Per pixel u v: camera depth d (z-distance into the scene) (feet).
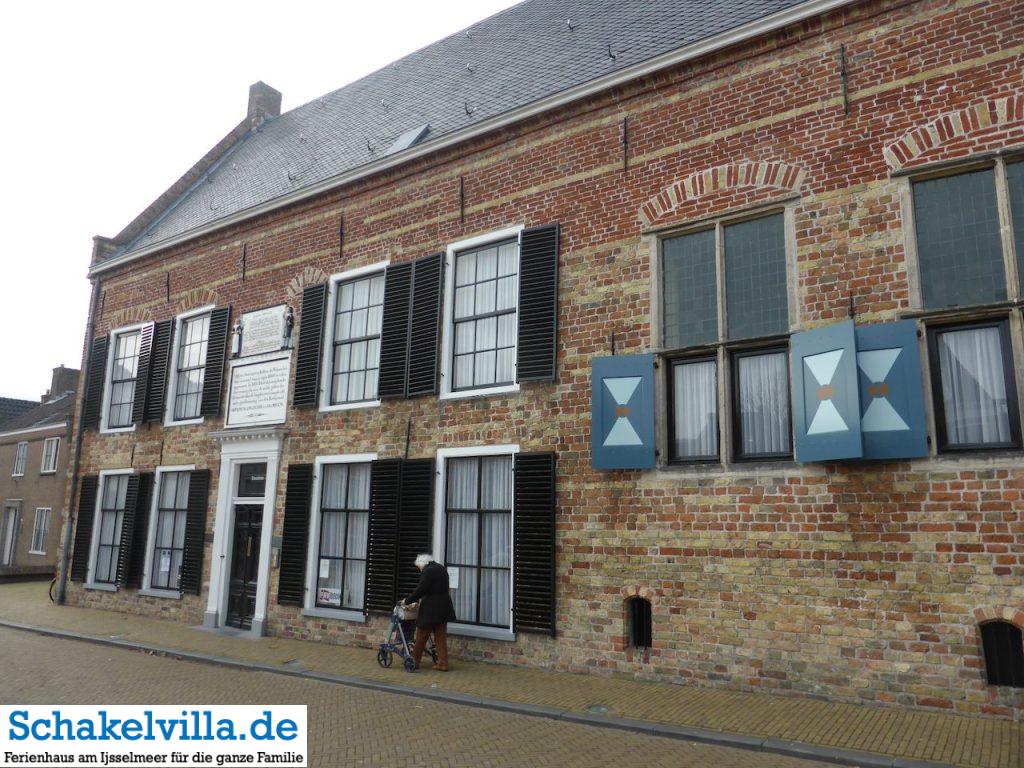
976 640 20.83
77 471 52.01
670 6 36.76
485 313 33.81
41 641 38.19
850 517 23.08
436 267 35.19
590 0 44.06
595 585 27.73
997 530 20.93
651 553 26.66
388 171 38.50
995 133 22.89
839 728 20.20
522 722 22.39
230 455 42.29
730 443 25.90
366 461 36.27
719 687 24.58
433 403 34.14
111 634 38.81
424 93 47.91
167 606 43.45
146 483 46.80
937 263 23.44
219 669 31.14
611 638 27.07
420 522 33.06
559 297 31.01
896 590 22.09
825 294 24.90
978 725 19.88
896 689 21.71
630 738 20.66
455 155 36.01
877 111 25.03
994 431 21.79
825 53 26.40
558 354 30.53
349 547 36.55
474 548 31.89
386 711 23.84
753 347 26.27
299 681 28.55
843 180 25.23
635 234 29.55
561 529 28.91
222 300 45.78
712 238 28.09
